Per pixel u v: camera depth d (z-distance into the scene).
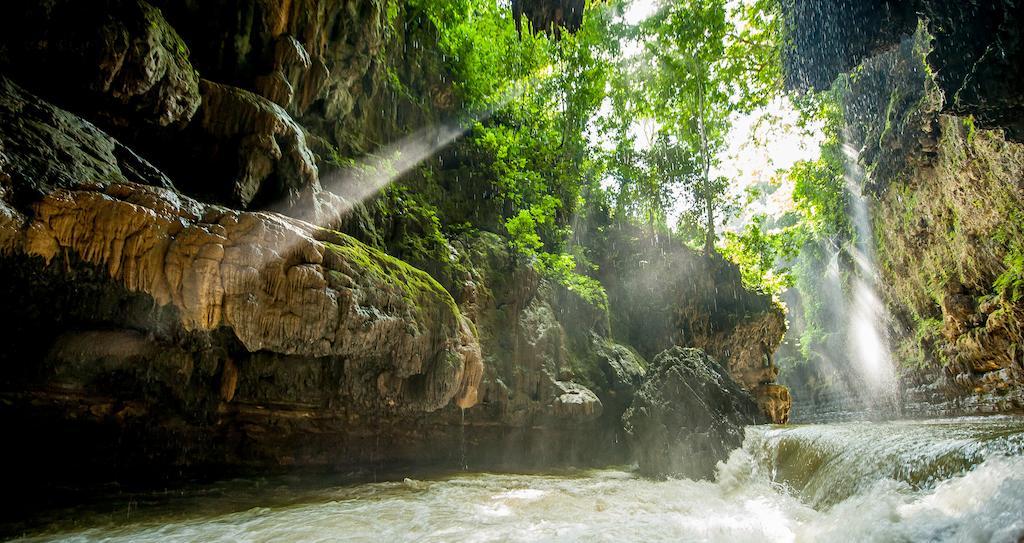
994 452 5.39
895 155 23.02
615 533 6.39
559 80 23.77
